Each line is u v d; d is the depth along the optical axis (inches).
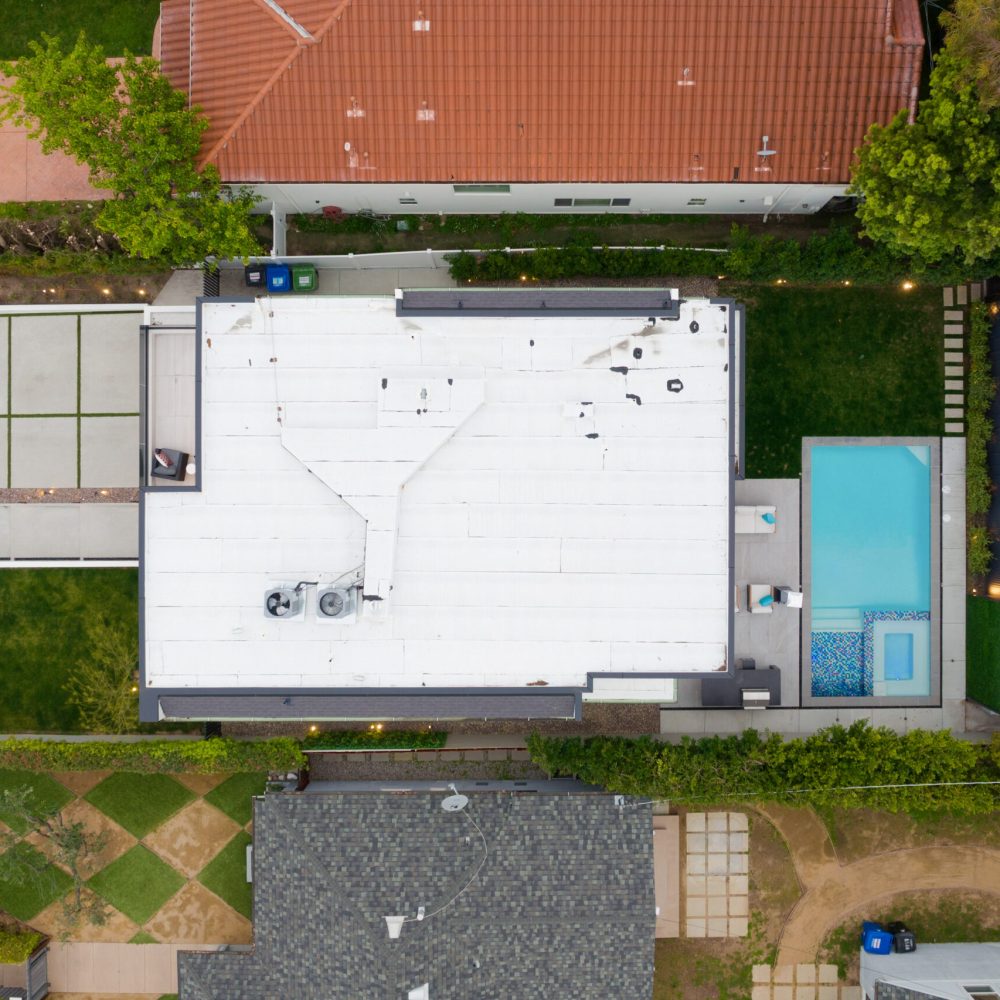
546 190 936.3
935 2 960.9
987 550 1024.9
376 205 994.7
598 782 968.9
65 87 834.8
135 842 1058.7
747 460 1037.2
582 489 812.6
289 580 814.5
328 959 960.9
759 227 1031.6
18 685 1046.4
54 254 1005.2
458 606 814.5
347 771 1055.0
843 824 1052.5
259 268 995.3
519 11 843.4
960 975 976.3
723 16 845.8
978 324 1014.4
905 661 1063.0
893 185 816.3
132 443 1021.2
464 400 798.5
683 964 1054.4
